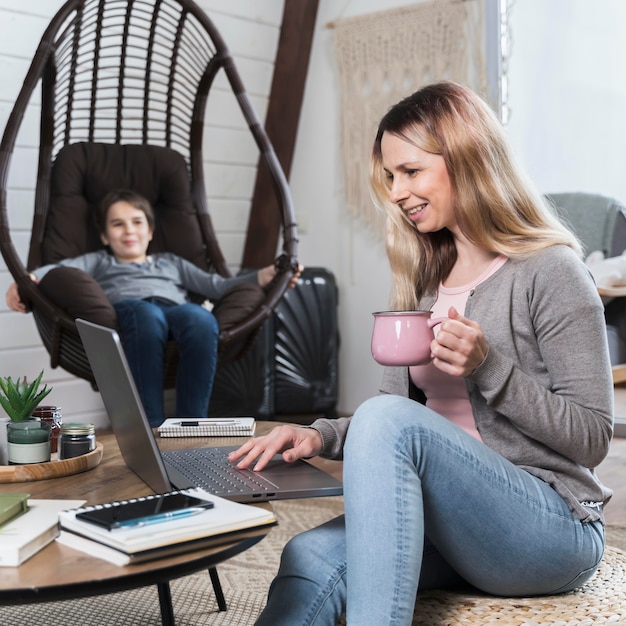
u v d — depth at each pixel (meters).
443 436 1.00
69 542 0.88
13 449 1.20
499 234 1.17
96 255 2.98
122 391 1.07
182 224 3.15
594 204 3.22
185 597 1.73
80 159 3.03
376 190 1.32
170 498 0.93
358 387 3.87
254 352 3.58
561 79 3.26
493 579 1.06
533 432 1.07
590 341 1.09
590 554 1.08
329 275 3.69
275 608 1.04
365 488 0.97
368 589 0.95
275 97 3.88
